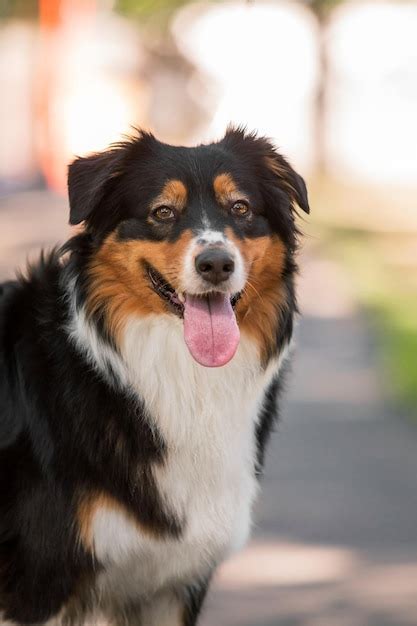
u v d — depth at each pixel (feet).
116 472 20.62
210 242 20.48
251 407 21.80
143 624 22.36
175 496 20.98
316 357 51.60
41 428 20.67
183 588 22.26
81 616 21.17
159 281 21.08
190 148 22.03
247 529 22.15
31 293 21.81
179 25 141.59
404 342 52.11
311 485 33.68
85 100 121.60
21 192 105.50
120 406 20.81
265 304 21.83
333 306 64.59
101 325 20.98
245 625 23.76
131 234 21.17
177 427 21.01
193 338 20.59
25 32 140.36
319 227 95.81
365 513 31.17
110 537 20.63
